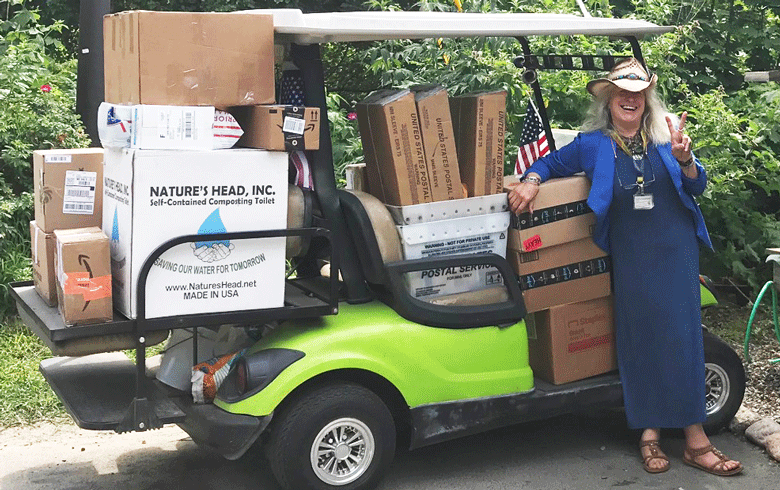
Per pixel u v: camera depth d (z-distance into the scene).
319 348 3.99
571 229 4.48
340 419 4.04
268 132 3.83
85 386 4.29
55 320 3.85
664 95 7.48
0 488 4.30
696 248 4.57
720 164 6.99
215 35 3.76
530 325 4.65
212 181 3.78
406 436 4.76
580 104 7.26
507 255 4.49
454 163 4.27
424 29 4.15
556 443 4.92
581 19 4.57
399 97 4.15
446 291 4.34
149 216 3.71
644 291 4.48
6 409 5.17
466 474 4.51
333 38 4.08
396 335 4.13
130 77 3.77
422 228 4.24
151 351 5.97
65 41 11.78
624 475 4.52
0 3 10.34
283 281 3.97
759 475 4.54
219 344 4.40
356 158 7.14
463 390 4.26
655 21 7.95
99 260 3.73
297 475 3.99
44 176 4.14
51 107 7.25
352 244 4.29
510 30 4.35
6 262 6.59
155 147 3.69
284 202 3.92
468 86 6.98
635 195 4.42
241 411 3.91
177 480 4.43
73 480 4.41
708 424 4.94
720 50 8.18
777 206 7.57
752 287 7.18
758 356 6.21
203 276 3.83
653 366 4.53
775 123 7.22
